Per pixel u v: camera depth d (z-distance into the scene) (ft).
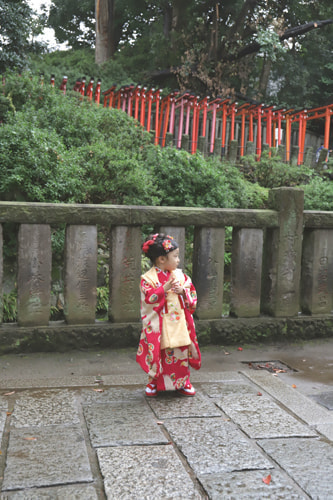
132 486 6.37
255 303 14.60
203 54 53.31
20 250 12.51
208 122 39.40
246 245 14.30
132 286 13.52
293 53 58.90
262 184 32.78
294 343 14.64
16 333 12.53
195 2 54.70
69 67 51.31
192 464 7.03
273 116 40.83
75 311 13.17
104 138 25.04
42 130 21.49
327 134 41.37
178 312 10.00
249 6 54.03
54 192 18.78
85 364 12.12
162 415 8.92
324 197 28.48
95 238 13.14
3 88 25.53
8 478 6.50
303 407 9.46
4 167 18.63
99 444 7.61
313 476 6.73
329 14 56.44
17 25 38.65
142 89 34.12
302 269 15.47
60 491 6.23
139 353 10.12
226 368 12.22
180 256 13.84
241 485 6.47
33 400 9.51
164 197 22.67
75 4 66.54
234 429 8.34
